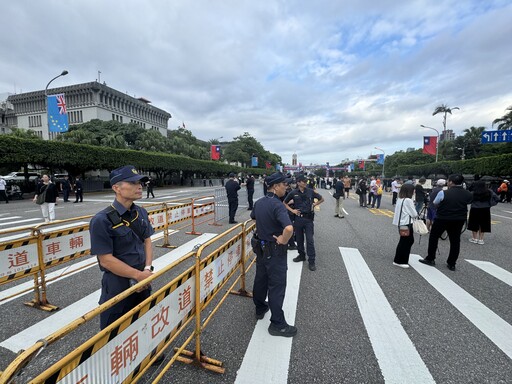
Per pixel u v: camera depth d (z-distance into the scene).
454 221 4.71
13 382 1.04
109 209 1.92
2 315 3.17
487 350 2.59
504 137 18.53
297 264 5.07
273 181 2.87
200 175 56.56
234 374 2.27
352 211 12.82
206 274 2.60
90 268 4.71
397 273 4.60
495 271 4.73
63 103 21.48
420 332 2.88
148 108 76.38
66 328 1.21
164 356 2.47
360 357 2.48
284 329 2.79
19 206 13.95
